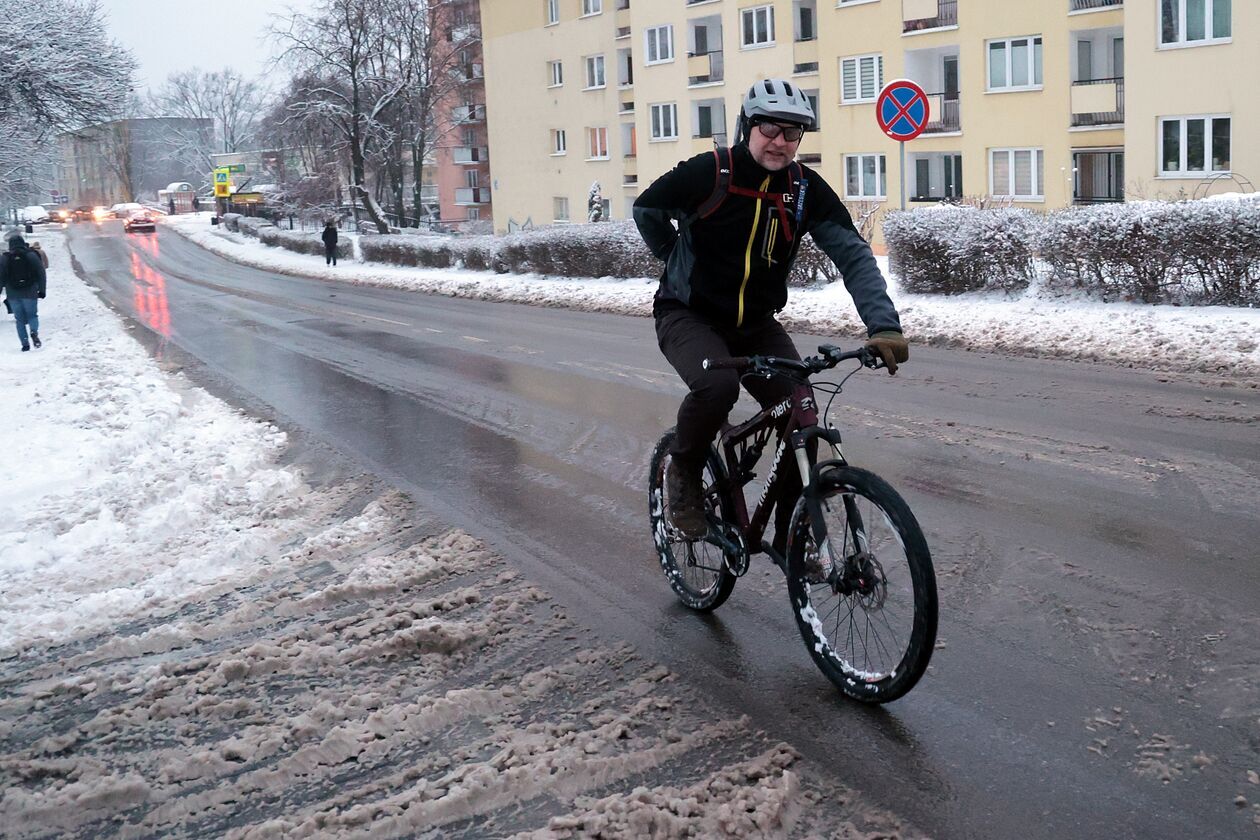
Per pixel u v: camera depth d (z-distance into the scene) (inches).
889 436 318.3
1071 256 538.3
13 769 150.9
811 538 158.6
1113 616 179.5
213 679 174.9
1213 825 120.2
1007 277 583.8
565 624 192.4
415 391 463.8
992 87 1270.9
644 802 129.2
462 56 2687.0
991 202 767.7
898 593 144.1
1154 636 170.6
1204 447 281.9
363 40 2260.1
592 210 1781.5
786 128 150.2
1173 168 1086.4
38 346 732.7
